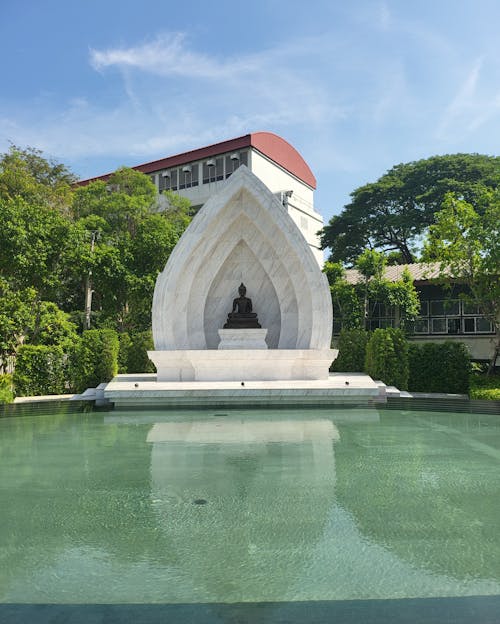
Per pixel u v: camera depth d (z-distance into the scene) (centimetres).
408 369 1678
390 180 3650
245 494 540
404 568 355
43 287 2169
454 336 2531
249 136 3503
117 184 3272
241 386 1375
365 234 3638
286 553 382
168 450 786
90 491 556
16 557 379
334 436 905
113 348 1720
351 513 475
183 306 1698
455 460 708
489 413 1233
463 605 306
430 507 492
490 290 1838
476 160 3459
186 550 388
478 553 381
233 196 1700
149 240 2439
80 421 1127
